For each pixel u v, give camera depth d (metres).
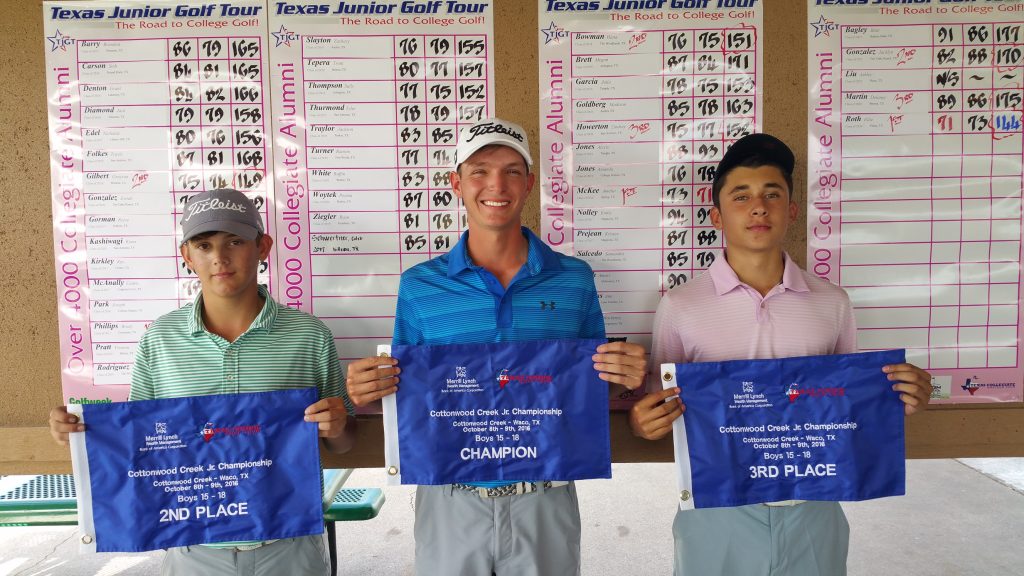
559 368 1.49
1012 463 4.02
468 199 1.48
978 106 1.78
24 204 1.80
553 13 1.77
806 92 1.78
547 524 1.53
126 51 1.78
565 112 1.79
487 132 1.46
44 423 1.84
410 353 1.47
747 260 1.58
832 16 1.77
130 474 1.44
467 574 1.53
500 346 1.48
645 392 1.83
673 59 1.78
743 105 1.79
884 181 1.79
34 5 1.77
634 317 1.83
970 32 1.77
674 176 1.80
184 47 1.78
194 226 1.42
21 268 1.82
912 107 1.78
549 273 1.54
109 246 1.81
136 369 1.55
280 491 1.47
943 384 1.83
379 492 2.28
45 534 3.12
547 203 1.81
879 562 2.78
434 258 1.69
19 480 2.17
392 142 1.80
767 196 1.51
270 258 1.82
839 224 1.80
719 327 1.57
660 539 2.98
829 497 1.48
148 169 1.80
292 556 1.53
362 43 1.78
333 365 1.60
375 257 1.82
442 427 1.48
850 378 1.48
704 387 1.49
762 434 1.49
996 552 2.87
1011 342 1.82
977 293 1.81
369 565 2.79
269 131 1.79
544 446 1.49
